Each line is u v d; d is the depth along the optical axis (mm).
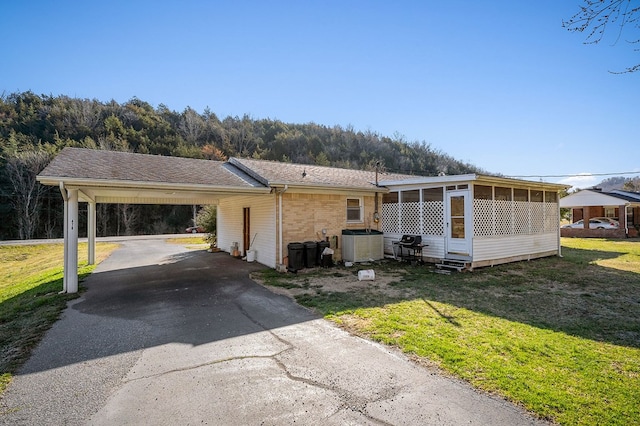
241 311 6223
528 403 3037
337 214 12398
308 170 14117
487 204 10758
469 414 2900
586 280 8672
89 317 5957
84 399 3250
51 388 3463
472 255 10156
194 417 2934
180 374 3754
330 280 8930
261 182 10656
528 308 6156
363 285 8250
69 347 4566
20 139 42156
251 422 2846
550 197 13492
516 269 10320
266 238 11750
